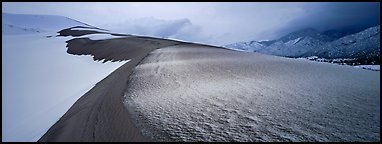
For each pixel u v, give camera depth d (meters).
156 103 13.37
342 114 11.35
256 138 8.91
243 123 10.33
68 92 27.31
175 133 9.32
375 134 9.22
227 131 9.51
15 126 18.86
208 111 11.93
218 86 17.33
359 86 17.33
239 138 8.91
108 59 43.81
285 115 11.26
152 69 24.06
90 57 49.91
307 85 17.59
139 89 16.62
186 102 13.53
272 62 31.12
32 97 26.83
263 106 12.66
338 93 15.23
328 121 10.48
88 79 31.86
